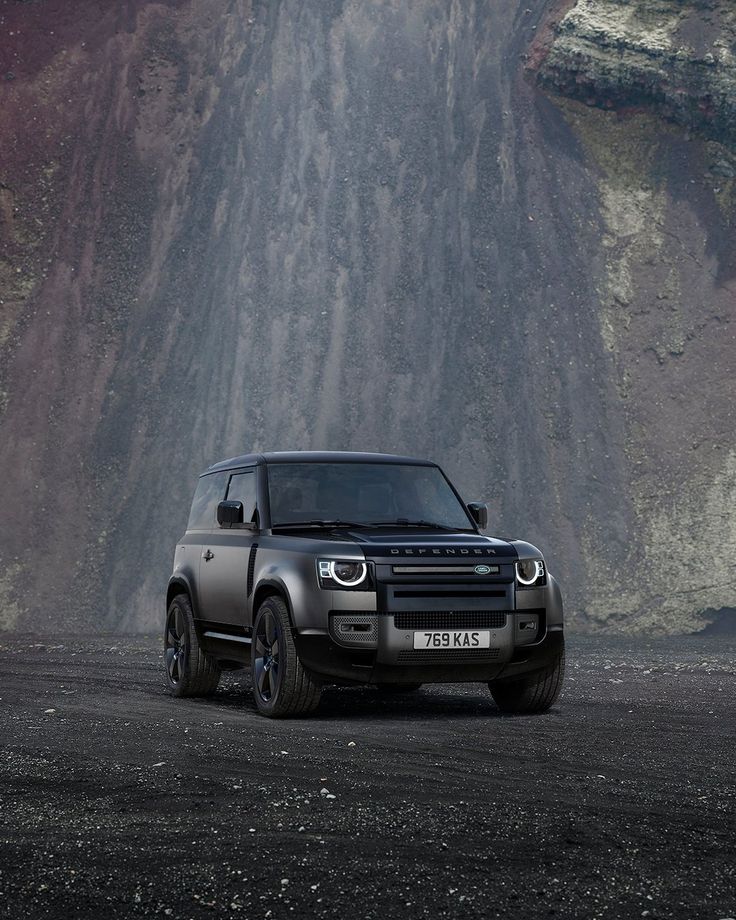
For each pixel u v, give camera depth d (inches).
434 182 2317.9
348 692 405.1
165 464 1831.9
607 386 1911.9
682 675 520.1
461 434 1843.0
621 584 1590.8
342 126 2471.7
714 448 1796.3
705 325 2012.8
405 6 2728.8
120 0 2856.8
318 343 2037.4
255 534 347.6
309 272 2175.2
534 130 2379.4
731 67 2313.0
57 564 1665.8
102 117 2568.9
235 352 2026.3
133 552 1676.9
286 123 2488.9
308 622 309.0
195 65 2684.5
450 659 310.2
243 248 2235.5
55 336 2082.9
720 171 2267.5
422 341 2015.3
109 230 2303.2
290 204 2315.5
